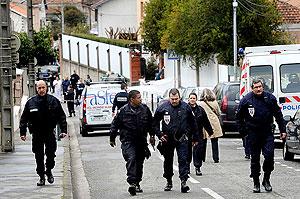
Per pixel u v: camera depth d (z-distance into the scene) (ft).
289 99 167.63
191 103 124.67
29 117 108.06
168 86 394.32
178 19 318.45
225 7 302.25
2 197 99.45
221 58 309.01
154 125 105.70
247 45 304.30
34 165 136.36
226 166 136.56
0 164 138.92
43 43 282.56
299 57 168.55
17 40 167.32
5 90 163.94
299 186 109.29
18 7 456.45
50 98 108.06
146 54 492.54
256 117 101.91
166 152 106.73
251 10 302.04
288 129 142.20
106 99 222.69
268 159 102.63
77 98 370.94
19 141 193.67
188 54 322.55
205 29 307.17
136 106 105.40
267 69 169.07
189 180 118.62
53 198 98.53
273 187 108.58
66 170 133.18
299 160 145.79
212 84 344.90
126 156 104.42
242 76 174.50
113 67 476.13
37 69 329.52
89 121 221.66
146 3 448.24
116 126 105.40
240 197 99.60
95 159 157.89
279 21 307.37
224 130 198.08
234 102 197.57
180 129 105.09
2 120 163.94
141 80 426.10
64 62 572.10
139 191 107.04
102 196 104.94
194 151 124.67
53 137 109.40
